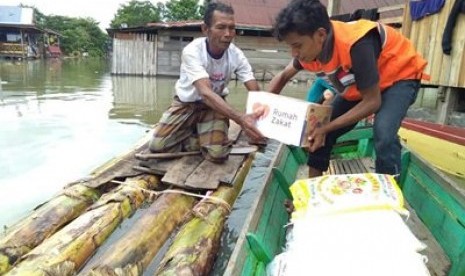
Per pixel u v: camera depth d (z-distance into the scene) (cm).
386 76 221
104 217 260
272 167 266
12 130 607
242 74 335
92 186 303
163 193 293
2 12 3509
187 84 322
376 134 219
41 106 825
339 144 407
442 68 485
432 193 229
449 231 203
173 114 340
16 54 3206
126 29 1590
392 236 147
